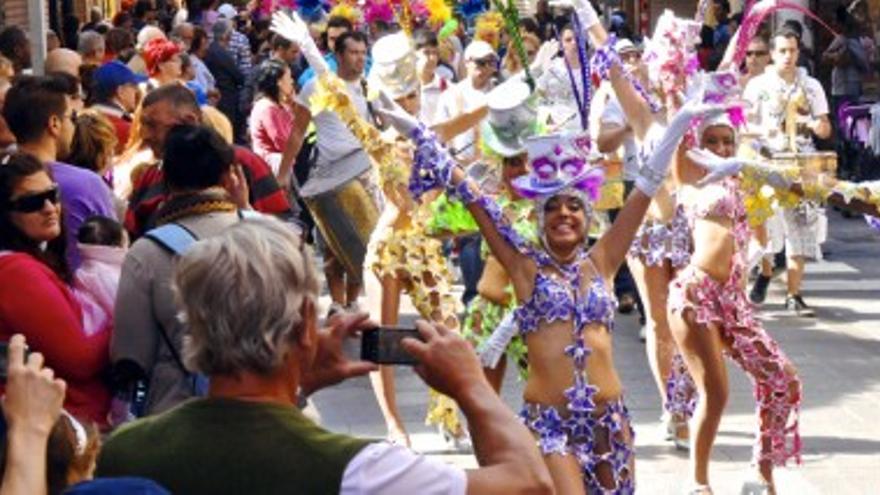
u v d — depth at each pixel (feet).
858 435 39.27
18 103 29.60
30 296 23.97
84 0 99.40
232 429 15.14
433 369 15.78
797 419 33.40
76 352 24.17
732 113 33.17
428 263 37.45
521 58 32.76
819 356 47.42
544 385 27.68
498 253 27.89
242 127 82.99
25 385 15.83
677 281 33.17
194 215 24.41
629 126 35.45
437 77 55.57
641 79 34.45
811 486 35.45
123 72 41.60
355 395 43.60
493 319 34.63
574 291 27.68
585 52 33.76
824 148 79.71
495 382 34.30
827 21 90.68
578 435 27.61
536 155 27.66
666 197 36.91
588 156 28.32
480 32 53.21
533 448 15.48
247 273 14.97
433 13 52.24
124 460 15.17
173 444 15.19
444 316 37.50
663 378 38.11
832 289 57.26
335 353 16.02
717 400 33.30
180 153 24.43
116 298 24.23
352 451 15.03
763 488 33.63
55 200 24.53
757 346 33.06
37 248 24.61
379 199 47.26
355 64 47.29
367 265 37.78
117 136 37.27
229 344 14.98
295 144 50.16
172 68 50.93
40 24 51.55
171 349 24.06
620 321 51.90
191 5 101.19
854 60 83.30
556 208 27.61
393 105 27.68
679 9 113.19
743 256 33.37
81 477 17.56
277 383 15.35
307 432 15.19
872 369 45.78
